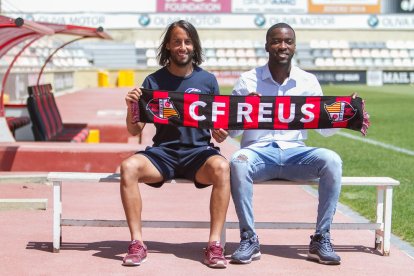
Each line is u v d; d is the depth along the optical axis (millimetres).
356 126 6449
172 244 6848
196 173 6262
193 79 6492
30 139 14172
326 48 58312
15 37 11141
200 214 8539
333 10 60969
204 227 6371
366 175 11859
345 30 59719
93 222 6465
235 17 58406
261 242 7020
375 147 16422
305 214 8617
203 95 6355
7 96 23625
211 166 6125
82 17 56375
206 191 10172
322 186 6250
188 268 5992
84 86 49812
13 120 13500
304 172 6336
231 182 6207
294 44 6539
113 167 10766
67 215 8172
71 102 30297
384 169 12617
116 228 7461
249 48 57406
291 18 59156
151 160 6223
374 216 8383
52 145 10898
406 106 30375
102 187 10219
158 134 6438
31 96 12266
